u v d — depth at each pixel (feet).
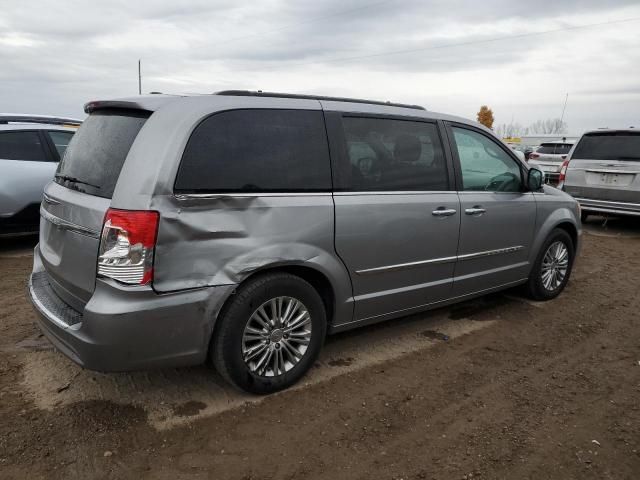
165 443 8.98
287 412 10.04
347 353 12.76
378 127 11.94
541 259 16.42
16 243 23.80
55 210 10.25
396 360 12.44
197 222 8.96
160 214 8.60
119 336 8.56
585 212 30.73
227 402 10.31
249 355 10.06
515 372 12.00
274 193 10.00
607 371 12.19
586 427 9.80
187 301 9.00
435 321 15.11
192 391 10.68
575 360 12.75
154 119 9.13
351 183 11.19
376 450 8.96
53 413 9.73
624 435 9.57
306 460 8.66
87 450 8.72
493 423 9.86
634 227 32.35
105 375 11.18
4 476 8.03
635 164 27.45
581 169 29.66
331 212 10.68
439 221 12.78
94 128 10.54
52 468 8.26
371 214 11.34
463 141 13.88
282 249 9.97
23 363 11.60
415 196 12.31
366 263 11.49
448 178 13.23
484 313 15.88
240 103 9.91
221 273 9.30
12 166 21.39
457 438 9.36
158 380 11.08
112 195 8.87
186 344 9.21
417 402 10.55
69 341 9.02
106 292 8.67
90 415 9.71
